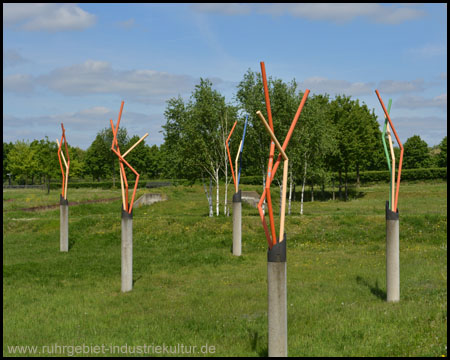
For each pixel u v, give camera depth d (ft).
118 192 210.79
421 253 70.85
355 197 194.59
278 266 28.37
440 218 88.89
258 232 91.30
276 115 118.62
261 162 122.21
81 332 38.50
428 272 56.03
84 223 99.45
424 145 301.63
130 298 50.47
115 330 38.81
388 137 47.29
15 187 248.32
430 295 45.39
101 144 248.73
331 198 195.31
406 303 43.04
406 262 64.28
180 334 37.06
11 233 99.86
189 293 52.44
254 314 42.47
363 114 205.67
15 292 53.83
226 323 39.29
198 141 115.96
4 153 305.53
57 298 50.78
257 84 119.24
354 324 36.96
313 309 42.52
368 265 65.05
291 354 30.78
